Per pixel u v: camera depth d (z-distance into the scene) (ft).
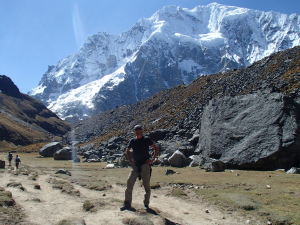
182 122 176.55
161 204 51.96
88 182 73.20
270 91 110.11
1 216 39.14
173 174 87.25
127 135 236.84
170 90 366.63
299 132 92.94
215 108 119.96
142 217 39.78
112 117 468.75
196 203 53.26
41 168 121.19
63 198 53.98
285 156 91.61
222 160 101.71
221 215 46.06
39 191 58.85
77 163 158.20
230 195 55.21
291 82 149.28
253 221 42.93
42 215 42.32
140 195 59.31
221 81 243.60
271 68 195.83
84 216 42.16
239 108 111.75
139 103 447.01
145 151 45.47
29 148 407.85
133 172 45.11
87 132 464.65
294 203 49.78
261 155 93.50
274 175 79.25
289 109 98.68
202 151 119.85
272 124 97.91
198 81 311.06
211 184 68.44
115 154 174.29
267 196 54.44
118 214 41.52
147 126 236.43
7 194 49.14
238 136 103.91
